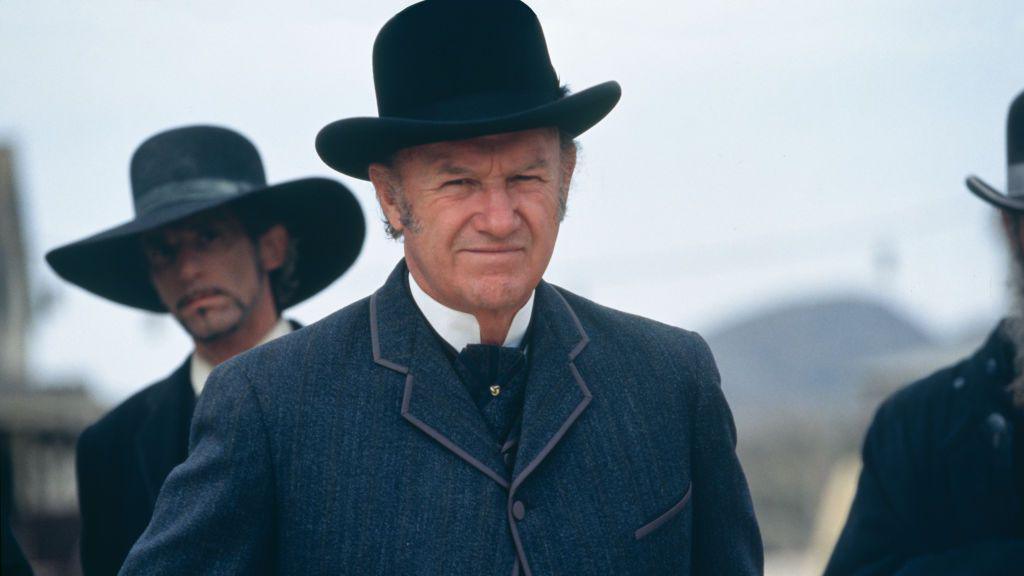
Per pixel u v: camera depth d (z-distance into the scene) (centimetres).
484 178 307
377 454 316
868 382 2661
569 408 325
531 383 328
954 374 483
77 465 489
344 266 538
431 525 310
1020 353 465
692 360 346
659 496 325
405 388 322
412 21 322
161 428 478
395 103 324
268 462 317
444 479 314
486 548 310
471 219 308
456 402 322
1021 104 498
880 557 475
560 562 312
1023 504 457
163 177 495
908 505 473
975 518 462
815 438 2744
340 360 327
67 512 1736
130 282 543
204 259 484
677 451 333
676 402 338
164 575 308
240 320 489
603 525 318
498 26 322
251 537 315
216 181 496
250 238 495
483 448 318
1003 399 465
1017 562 439
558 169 320
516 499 315
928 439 475
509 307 314
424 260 316
